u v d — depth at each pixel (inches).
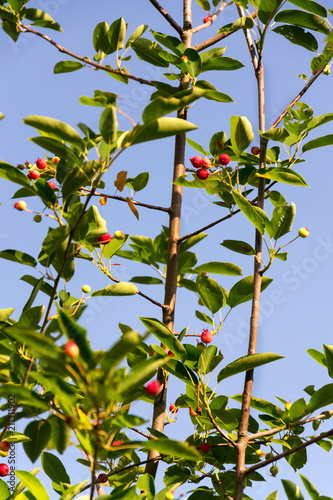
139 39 154.0
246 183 139.9
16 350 98.7
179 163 158.4
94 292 134.6
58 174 107.1
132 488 87.9
